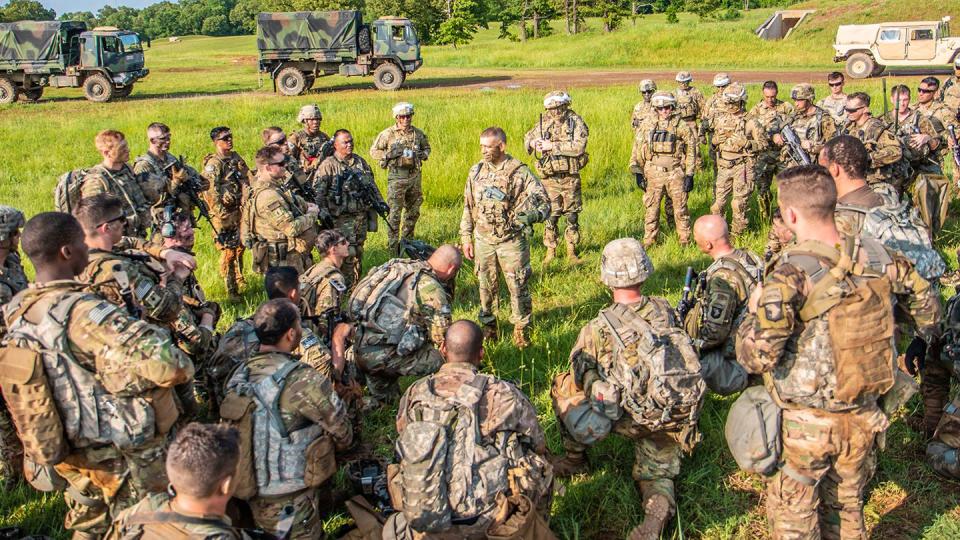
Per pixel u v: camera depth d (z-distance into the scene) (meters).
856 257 3.27
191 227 5.21
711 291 4.61
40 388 3.21
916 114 8.55
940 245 8.59
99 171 6.45
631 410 3.99
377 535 3.81
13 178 14.59
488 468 3.37
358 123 17.61
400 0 67.75
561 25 82.31
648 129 9.15
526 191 6.42
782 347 3.20
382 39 28.00
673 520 4.23
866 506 4.36
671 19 70.81
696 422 4.04
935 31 27.86
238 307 7.77
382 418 5.46
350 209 7.92
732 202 9.80
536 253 9.46
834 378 3.19
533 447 3.67
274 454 3.48
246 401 3.49
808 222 3.33
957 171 10.23
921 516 4.25
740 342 3.37
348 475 4.35
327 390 3.59
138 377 3.25
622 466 4.72
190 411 4.13
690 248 9.22
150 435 3.39
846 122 9.17
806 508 3.43
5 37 26.88
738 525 4.23
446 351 3.72
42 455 3.26
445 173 12.49
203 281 8.36
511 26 91.81
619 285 4.06
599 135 14.72
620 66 36.41
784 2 82.75
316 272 5.29
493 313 6.72
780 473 3.47
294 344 3.75
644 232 10.15
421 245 6.89
